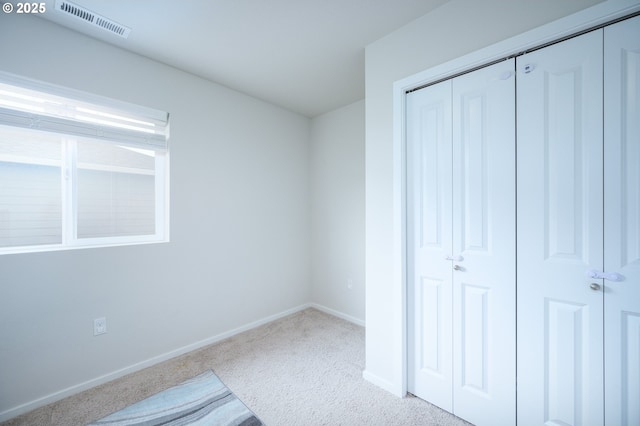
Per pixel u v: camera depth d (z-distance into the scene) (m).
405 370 1.71
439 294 1.59
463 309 1.51
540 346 1.27
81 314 1.77
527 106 1.30
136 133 2.03
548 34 1.20
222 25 1.70
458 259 1.52
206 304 2.40
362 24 1.69
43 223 1.73
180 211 2.23
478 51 1.39
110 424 1.49
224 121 2.53
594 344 1.15
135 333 1.99
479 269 1.45
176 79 2.21
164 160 2.23
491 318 1.42
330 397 1.70
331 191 3.16
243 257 2.70
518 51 1.29
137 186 2.11
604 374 1.13
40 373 1.63
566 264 1.21
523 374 1.32
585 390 1.17
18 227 1.65
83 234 1.87
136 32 1.76
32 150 1.70
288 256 3.13
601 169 1.13
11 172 1.63
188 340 2.28
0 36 1.52
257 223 2.82
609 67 1.10
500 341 1.39
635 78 1.06
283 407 1.61
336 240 3.11
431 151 1.62
